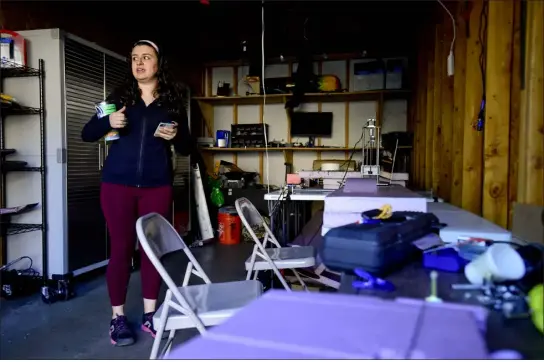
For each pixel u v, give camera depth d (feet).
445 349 1.82
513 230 4.08
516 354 2.02
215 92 19.99
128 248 7.27
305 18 16.61
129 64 7.53
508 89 6.78
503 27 6.75
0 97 9.09
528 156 5.02
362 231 3.00
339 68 18.62
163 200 7.34
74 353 6.89
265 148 17.78
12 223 10.11
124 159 7.11
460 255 3.27
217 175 18.31
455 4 9.90
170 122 7.00
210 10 16.55
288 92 17.58
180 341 7.30
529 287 2.69
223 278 11.35
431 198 8.79
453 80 10.00
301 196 9.01
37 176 10.16
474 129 8.21
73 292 9.96
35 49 10.03
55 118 10.02
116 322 7.29
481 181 8.25
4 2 10.18
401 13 15.35
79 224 10.62
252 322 2.09
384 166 12.82
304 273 9.43
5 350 7.01
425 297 2.57
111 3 14.29
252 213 8.31
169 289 4.84
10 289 9.50
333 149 17.71
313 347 1.83
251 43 17.67
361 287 2.75
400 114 17.98
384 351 1.77
